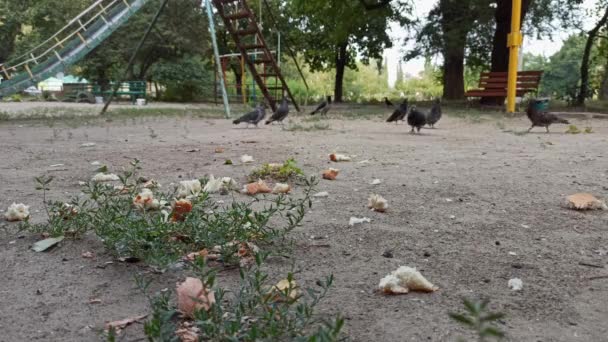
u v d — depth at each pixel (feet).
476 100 101.50
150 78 149.38
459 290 8.64
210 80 151.64
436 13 115.34
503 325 7.30
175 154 25.75
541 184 17.70
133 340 6.87
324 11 93.09
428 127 44.70
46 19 148.46
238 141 32.32
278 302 7.55
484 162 22.95
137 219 10.53
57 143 31.60
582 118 57.00
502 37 79.71
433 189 16.92
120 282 8.87
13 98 144.56
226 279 8.84
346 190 16.78
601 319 7.54
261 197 15.64
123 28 135.33
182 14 138.21
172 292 8.32
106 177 18.62
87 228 11.66
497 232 12.13
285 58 177.47
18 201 15.19
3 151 27.50
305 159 23.85
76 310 7.83
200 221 10.61
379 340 6.86
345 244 11.14
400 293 8.41
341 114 66.28
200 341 6.42
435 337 6.93
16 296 8.37
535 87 72.43
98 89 141.49
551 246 11.09
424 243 11.27
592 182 18.01
